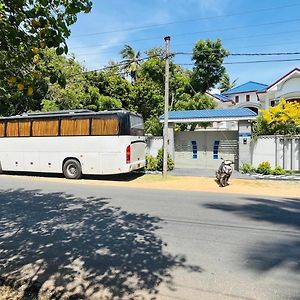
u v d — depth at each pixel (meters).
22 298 3.95
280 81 23.89
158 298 3.90
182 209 8.67
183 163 18.25
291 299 3.86
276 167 14.87
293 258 5.19
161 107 26.59
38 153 15.95
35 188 12.44
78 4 3.05
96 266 4.91
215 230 6.73
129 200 9.93
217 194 11.02
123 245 5.83
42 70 3.30
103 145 14.48
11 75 3.22
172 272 4.66
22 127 16.30
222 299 3.86
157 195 10.80
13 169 16.67
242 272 4.65
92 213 8.26
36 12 2.93
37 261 5.13
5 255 5.41
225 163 13.09
